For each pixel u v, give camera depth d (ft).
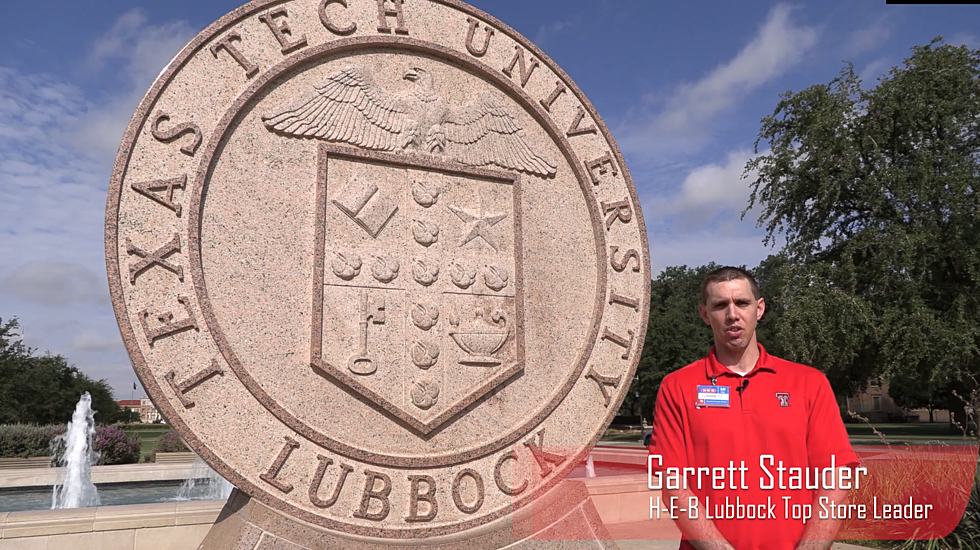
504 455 14.84
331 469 13.04
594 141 17.78
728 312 8.93
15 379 142.61
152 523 18.15
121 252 12.07
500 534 14.01
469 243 15.69
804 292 55.01
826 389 8.70
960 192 52.01
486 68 16.66
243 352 12.89
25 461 44.88
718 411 8.74
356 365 13.85
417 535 13.41
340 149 14.57
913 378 54.49
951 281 56.29
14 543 16.92
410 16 16.02
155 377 11.94
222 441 12.26
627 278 17.30
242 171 13.56
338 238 14.30
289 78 14.44
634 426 136.46
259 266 13.37
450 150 15.90
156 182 12.54
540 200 16.83
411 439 14.07
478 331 15.30
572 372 16.01
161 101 12.90
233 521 12.84
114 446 46.19
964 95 55.36
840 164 58.23
